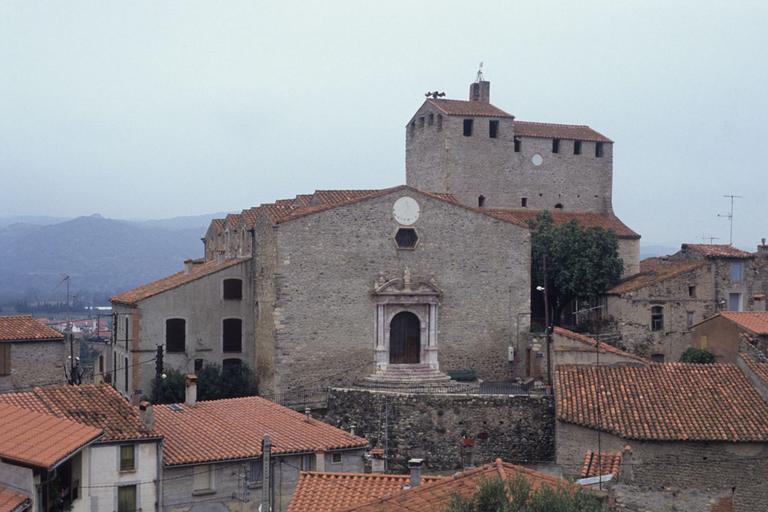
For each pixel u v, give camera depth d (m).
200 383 76.25
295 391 75.12
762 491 45.41
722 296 83.44
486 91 107.94
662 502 36.38
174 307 78.56
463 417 65.62
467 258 80.19
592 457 41.94
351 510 33.59
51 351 65.62
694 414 47.84
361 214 77.38
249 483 50.06
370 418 67.19
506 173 102.44
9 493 38.28
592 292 86.25
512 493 28.66
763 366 51.03
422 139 105.44
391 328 78.31
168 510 48.06
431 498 33.34
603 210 105.56
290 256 75.38
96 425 47.38
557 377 52.78
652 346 81.62
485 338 80.44
